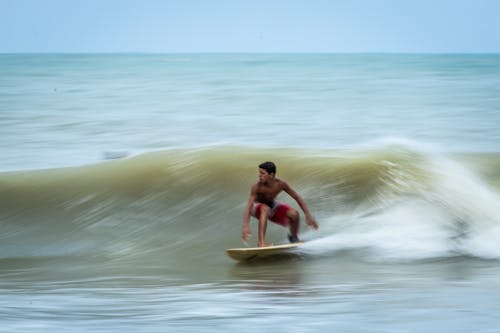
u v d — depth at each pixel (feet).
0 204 151.02
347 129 311.27
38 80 603.67
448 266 108.06
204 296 85.51
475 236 124.88
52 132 302.25
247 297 83.56
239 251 116.26
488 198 141.28
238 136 293.43
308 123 330.34
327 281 96.84
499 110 363.76
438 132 297.94
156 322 67.26
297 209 141.59
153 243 134.51
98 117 352.28
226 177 154.20
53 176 161.68
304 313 70.23
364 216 137.18
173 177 155.22
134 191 152.15
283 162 158.10
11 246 136.26
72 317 70.64
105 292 91.25
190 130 310.65
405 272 103.40
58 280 106.22
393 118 344.90
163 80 593.01
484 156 188.75
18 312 74.18
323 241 124.36
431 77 593.83
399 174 148.46
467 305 71.31
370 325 63.16
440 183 146.10
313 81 563.89
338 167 152.25
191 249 130.41
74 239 138.10
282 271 108.78
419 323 63.21
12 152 249.75
